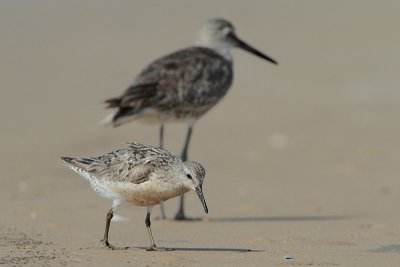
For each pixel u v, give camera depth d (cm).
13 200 1441
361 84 2609
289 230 1260
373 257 1027
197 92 1460
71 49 2941
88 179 1083
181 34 3161
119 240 1153
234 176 1742
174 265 973
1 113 2236
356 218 1373
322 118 2280
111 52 2891
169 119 1446
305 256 1035
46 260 980
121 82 2545
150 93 1416
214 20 1617
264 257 1027
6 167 1731
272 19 3453
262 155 1942
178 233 1231
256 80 2658
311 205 1492
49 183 1600
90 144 1962
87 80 2570
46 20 3344
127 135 2059
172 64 1467
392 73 2705
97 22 3344
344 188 1655
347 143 2048
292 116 2302
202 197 1012
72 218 1303
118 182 1046
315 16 3488
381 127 2191
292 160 1905
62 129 2097
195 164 1035
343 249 1091
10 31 3148
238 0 3741
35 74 2636
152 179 1033
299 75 2725
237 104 2405
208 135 2106
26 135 2038
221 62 1545
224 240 1172
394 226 1295
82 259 995
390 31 3212
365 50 2981
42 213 1331
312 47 3045
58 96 2416
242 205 1477
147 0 3744
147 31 3216
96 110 2275
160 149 1069
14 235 1155
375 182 1711
